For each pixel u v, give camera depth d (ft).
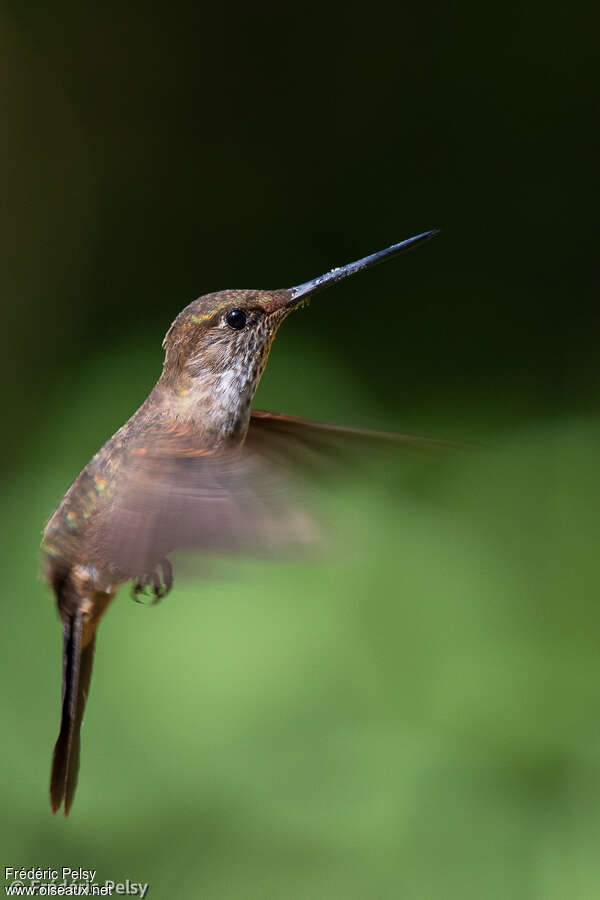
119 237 10.94
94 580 9.25
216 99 10.96
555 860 9.62
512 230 10.41
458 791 9.66
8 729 9.68
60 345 10.70
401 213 10.58
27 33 11.11
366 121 10.72
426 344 10.24
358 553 9.14
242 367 9.30
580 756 9.66
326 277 9.31
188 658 9.71
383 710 9.70
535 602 9.77
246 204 10.84
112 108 11.10
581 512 9.84
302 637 9.73
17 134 11.04
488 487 9.86
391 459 9.33
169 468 9.20
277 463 9.34
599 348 10.03
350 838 9.64
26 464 9.97
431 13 10.61
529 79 10.46
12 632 9.75
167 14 11.02
